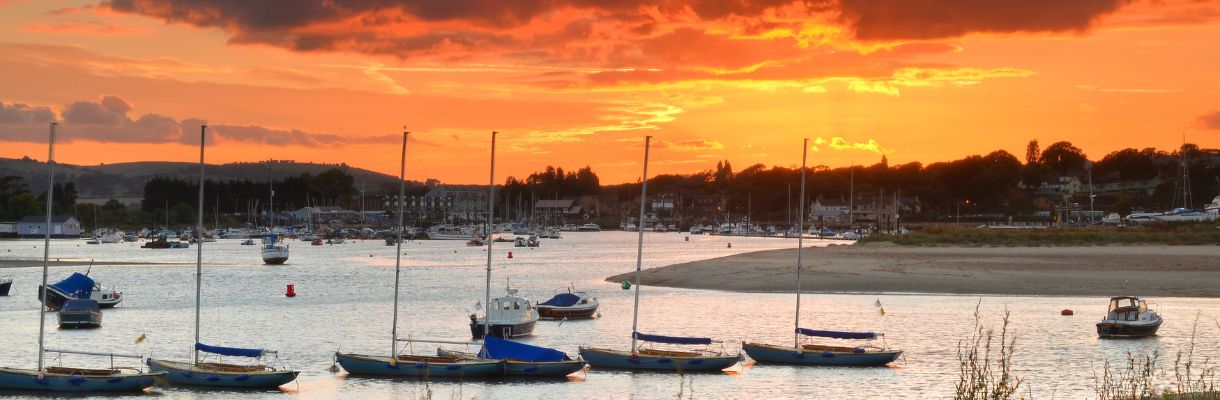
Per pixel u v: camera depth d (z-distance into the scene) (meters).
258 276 125.06
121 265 147.88
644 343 62.03
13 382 45.84
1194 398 33.38
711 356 52.03
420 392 46.75
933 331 65.44
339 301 89.56
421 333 67.25
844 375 50.78
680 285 101.88
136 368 50.66
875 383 48.69
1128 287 92.50
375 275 127.56
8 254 189.25
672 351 55.12
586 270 138.12
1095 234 152.50
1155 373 49.44
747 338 63.50
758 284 99.25
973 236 158.62
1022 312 75.44
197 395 46.50
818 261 125.19
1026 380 48.34
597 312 76.12
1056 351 56.94
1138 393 38.12
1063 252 134.38
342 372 51.78
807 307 80.19
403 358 51.06
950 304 81.88
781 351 53.88
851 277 103.06
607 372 51.78
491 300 64.06
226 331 68.31
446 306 84.62
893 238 165.25
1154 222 181.62
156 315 78.12
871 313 75.56
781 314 75.69
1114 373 49.69
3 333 67.44
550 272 133.12
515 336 63.34
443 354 52.53
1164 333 63.66
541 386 48.41
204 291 100.94
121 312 80.44
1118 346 58.56
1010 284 95.50
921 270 109.50
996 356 55.25
